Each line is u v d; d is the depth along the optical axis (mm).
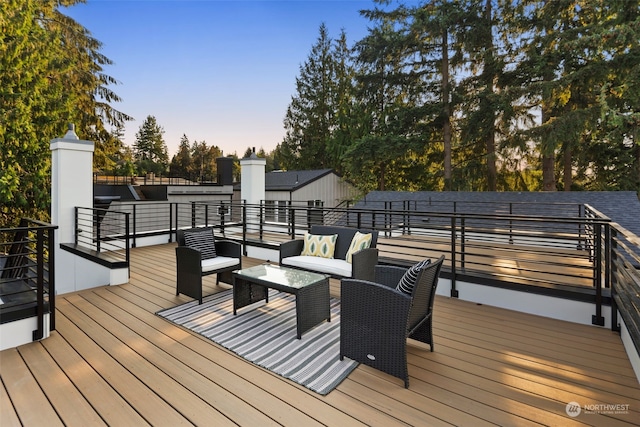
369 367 2422
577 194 8914
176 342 2830
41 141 8438
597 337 2904
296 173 16172
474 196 10469
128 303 3787
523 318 3359
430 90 14227
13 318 2727
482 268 4668
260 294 3738
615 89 9000
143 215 11734
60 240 5645
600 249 3125
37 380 2252
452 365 2447
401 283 2412
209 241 4359
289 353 2635
